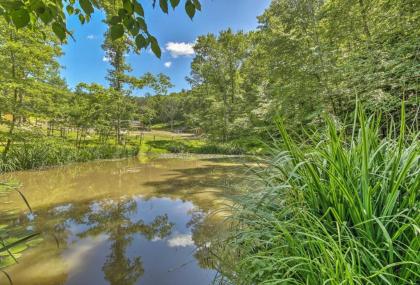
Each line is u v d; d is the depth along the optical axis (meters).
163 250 3.21
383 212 1.19
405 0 4.85
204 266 2.71
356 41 6.82
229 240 1.98
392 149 1.47
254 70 18.83
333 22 7.27
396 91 4.23
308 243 1.29
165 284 2.44
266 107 10.05
